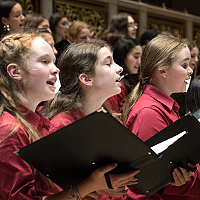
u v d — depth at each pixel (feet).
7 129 5.11
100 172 5.11
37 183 5.54
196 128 6.06
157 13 27.71
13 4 14.48
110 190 5.59
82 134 4.86
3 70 5.73
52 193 5.76
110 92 7.27
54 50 12.21
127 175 5.23
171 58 8.43
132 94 9.14
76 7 23.36
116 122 4.78
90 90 7.30
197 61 16.53
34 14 15.85
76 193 5.18
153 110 7.88
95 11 24.34
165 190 7.60
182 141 6.07
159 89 8.71
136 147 5.08
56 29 18.07
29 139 5.40
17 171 5.04
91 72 7.22
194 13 30.42
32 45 5.76
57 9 22.41
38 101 5.94
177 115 8.79
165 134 5.95
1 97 5.62
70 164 5.16
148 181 6.28
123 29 17.89
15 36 5.95
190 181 7.74
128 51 14.02
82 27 16.88
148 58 8.83
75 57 7.37
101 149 5.04
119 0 25.30
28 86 5.71
